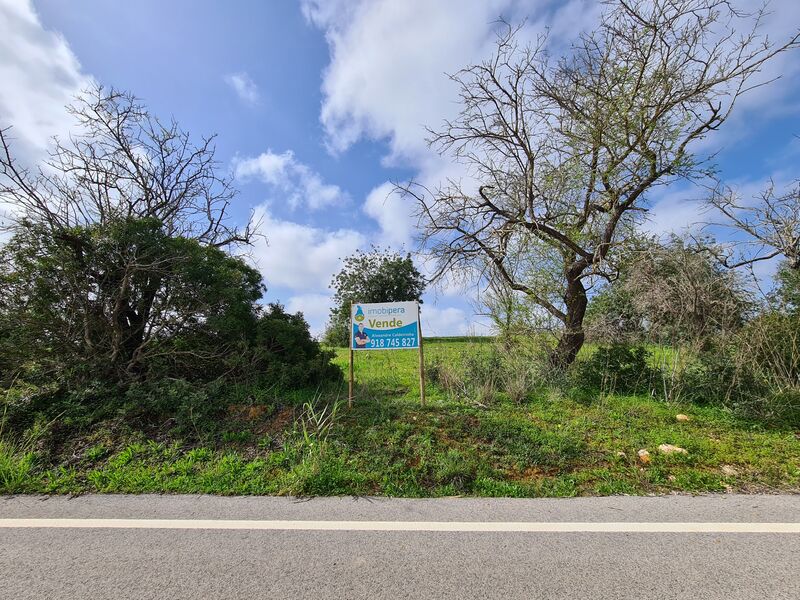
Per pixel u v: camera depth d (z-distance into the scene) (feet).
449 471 16.15
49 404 21.52
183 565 10.33
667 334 27.12
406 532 12.01
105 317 24.34
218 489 15.30
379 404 23.56
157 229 25.95
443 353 34.01
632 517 12.92
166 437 19.52
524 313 33.19
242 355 25.32
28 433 19.10
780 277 33.94
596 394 26.86
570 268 33.19
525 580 9.62
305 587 9.41
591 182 33.12
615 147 31.45
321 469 16.16
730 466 16.92
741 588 9.30
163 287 25.62
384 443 18.80
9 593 9.27
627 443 18.93
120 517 13.08
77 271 23.88
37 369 22.97
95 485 15.69
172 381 23.40
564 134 32.58
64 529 12.28
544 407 24.13
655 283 27.73
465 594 9.12
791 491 14.92
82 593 9.27
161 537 11.76
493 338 32.89
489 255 33.06
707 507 13.62
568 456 17.78
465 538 11.62
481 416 21.97
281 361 26.58
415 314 24.45
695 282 26.68
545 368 29.43
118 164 34.06
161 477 16.24
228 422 20.83
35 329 23.22
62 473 16.53
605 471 16.52
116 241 24.22
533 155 31.94
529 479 16.16
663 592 9.17
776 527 12.18
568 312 33.65
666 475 16.26
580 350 34.27
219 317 25.73
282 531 12.10
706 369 25.90
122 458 17.62
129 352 25.18
